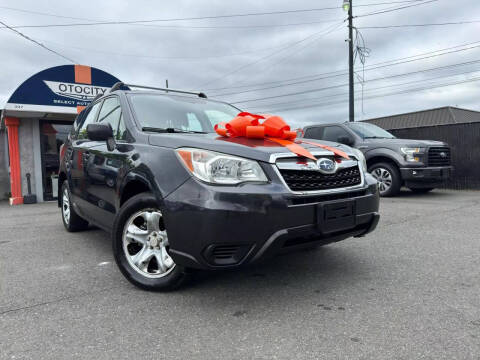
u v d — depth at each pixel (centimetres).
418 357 185
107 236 486
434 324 220
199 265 237
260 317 234
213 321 229
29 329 222
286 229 237
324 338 206
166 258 274
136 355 192
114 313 242
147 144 288
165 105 366
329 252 378
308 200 247
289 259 355
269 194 233
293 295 268
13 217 711
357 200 272
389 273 313
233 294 272
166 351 195
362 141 843
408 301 254
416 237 439
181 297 267
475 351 190
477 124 970
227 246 235
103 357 190
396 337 205
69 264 356
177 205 241
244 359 187
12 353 195
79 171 417
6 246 437
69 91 1018
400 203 721
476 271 316
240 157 243
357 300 257
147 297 269
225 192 230
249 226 229
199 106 393
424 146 772
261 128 275
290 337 208
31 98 964
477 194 884
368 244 409
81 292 281
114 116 368
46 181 1080
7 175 1206
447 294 266
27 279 313
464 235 446
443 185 1030
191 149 254
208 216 228
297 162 252
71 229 512
